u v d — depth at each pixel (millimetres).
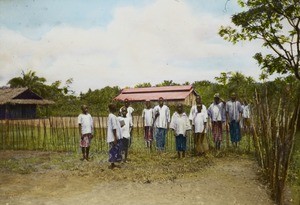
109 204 6848
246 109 14820
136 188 8031
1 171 10008
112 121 10109
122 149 11219
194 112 12789
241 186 8094
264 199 7082
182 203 6844
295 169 8891
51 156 12539
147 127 13945
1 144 15148
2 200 7156
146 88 46531
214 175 9250
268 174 8016
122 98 45062
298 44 13539
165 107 13562
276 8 13609
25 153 13367
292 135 6398
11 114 39469
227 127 13266
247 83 24219
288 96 7500
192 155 12289
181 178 8961
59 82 56156
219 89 35281
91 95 51906
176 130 11820
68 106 47312
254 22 14305
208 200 7027
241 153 12383
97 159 11852
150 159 11602
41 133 19578
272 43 14352
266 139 8039
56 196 7461
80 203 6938
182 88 43844
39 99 42531
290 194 7238
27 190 7953
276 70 14391
